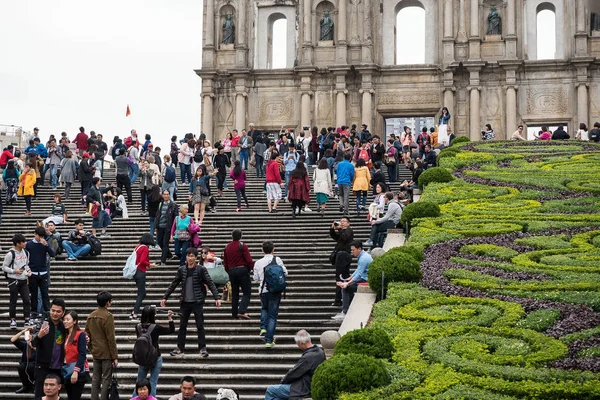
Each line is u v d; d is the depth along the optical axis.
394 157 47.16
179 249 32.66
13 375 24.64
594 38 65.31
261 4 69.44
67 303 29.39
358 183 38.25
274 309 25.08
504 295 23.95
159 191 36.53
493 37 66.44
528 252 28.38
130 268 27.61
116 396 21.53
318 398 18.25
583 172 41.25
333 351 21.06
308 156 54.78
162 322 27.55
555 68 65.31
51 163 48.00
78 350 21.53
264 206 41.31
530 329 21.16
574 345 19.80
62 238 34.88
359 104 67.56
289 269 31.23
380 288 25.61
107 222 36.94
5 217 41.62
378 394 17.86
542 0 66.44
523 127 65.75
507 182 39.78
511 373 18.27
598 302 22.62
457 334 21.19
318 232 35.50
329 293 28.77
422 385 18.23
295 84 68.75
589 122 64.88
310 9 68.38
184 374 23.92
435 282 25.23
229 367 24.00
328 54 68.44
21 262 27.58
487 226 31.67
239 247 26.83
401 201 37.41
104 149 55.03
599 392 16.78
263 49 69.62
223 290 28.91
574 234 30.55
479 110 65.88
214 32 69.75
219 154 43.75
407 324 22.03
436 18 67.38
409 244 29.42
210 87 69.19
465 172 42.50
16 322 27.86
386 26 68.44
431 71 66.88
